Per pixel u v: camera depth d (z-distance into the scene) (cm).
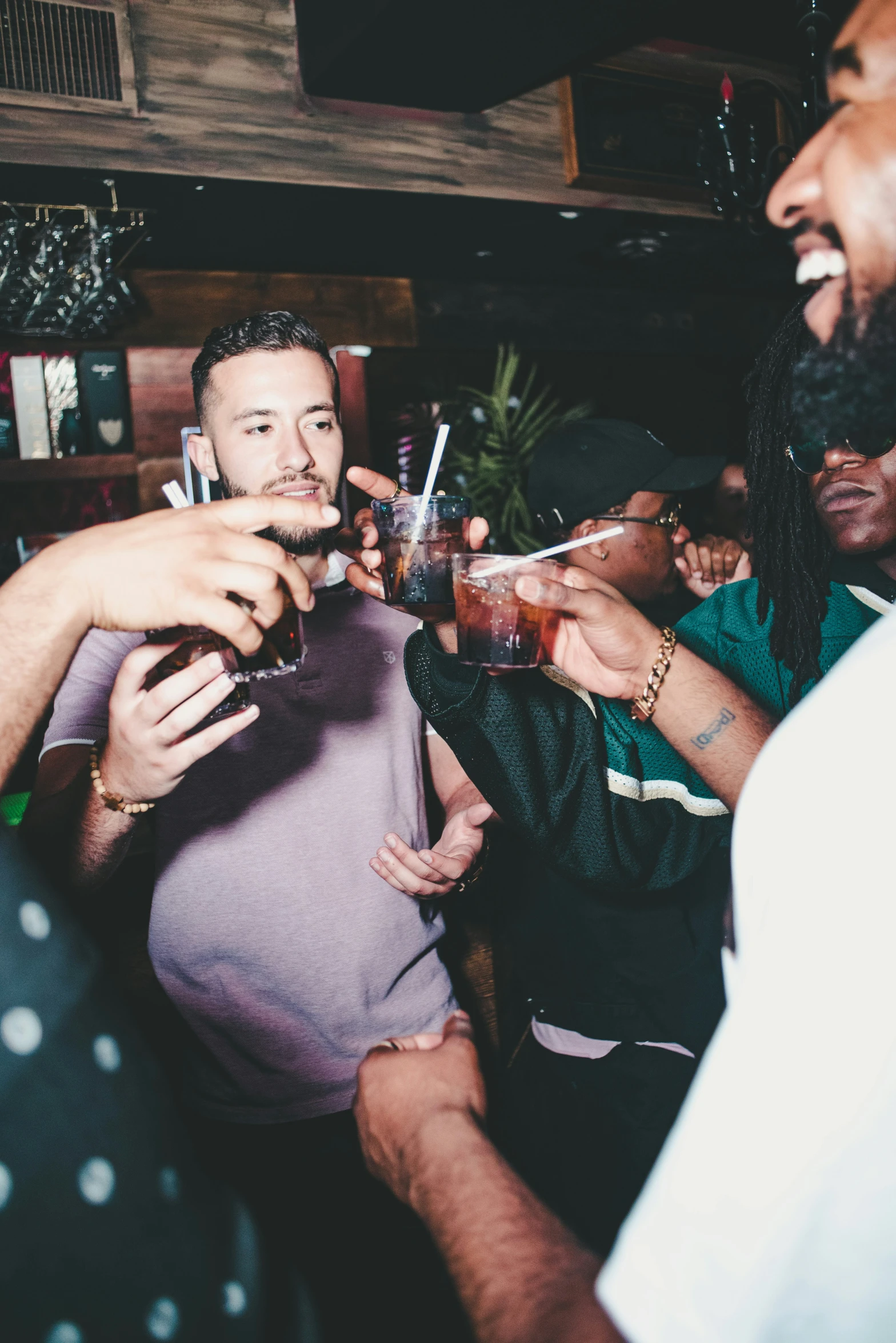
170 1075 155
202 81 279
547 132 337
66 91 262
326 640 148
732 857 50
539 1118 142
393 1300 133
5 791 56
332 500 157
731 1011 45
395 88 293
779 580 115
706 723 90
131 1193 48
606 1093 135
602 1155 134
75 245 303
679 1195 43
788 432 112
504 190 329
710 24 340
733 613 123
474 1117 63
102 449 334
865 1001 41
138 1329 46
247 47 285
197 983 136
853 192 44
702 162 255
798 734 46
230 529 66
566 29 253
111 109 267
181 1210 51
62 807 121
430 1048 70
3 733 56
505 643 95
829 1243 41
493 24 248
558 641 98
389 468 418
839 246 46
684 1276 43
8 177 270
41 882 52
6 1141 44
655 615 212
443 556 120
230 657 86
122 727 88
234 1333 52
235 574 62
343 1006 136
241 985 135
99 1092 48
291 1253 133
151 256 353
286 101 291
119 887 182
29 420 327
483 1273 51
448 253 386
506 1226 53
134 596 61
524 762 106
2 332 316
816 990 42
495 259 403
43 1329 43
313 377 151
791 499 112
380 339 416
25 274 293
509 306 446
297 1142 135
